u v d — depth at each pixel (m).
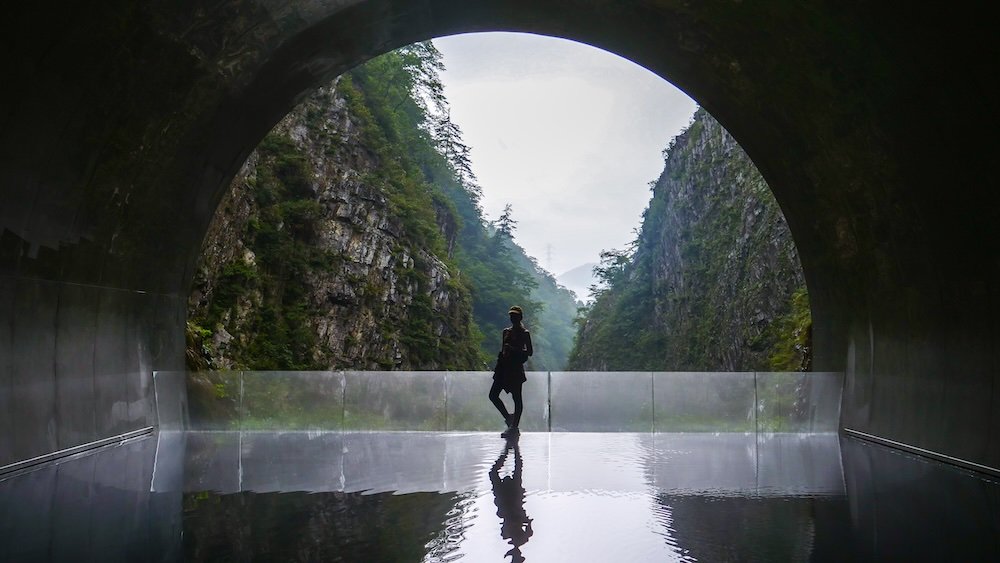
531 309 140.50
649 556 5.19
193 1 9.59
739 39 11.65
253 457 10.55
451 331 82.06
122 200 11.55
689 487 8.07
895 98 9.52
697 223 103.69
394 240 72.38
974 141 8.49
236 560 5.05
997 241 8.70
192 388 14.42
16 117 8.40
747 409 14.01
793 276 74.19
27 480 8.39
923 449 10.64
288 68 12.70
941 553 5.30
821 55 10.36
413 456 10.64
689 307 100.38
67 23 8.13
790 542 5.61
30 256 9.66
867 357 12.91
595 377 14.25
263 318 56.28
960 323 9.84
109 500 7.23
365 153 73.56
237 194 54.78
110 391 12.05
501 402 13.88
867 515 6.64
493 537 5.73
